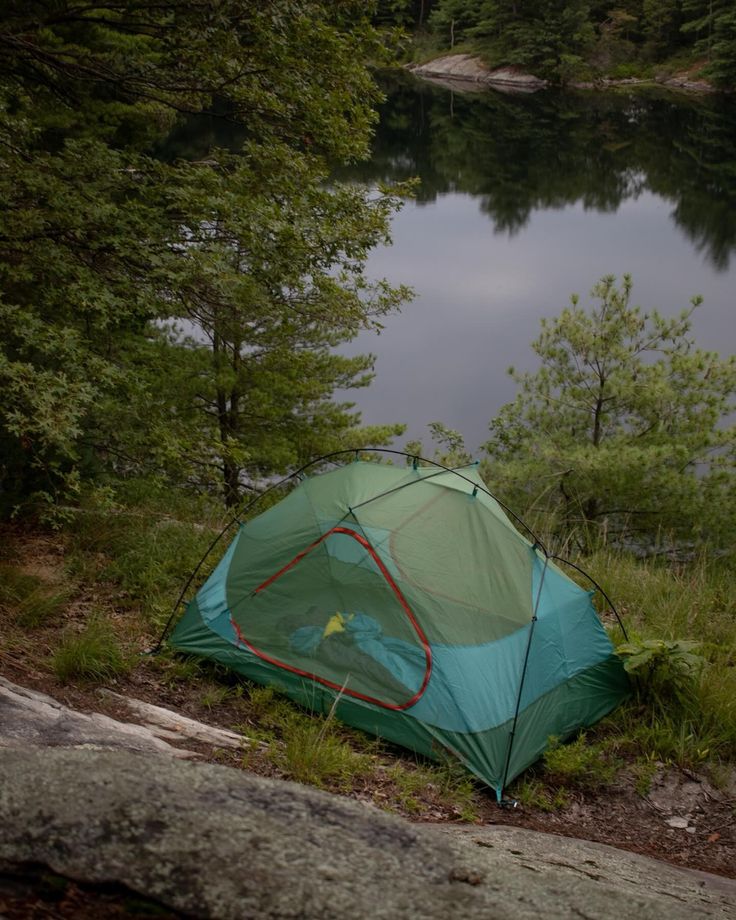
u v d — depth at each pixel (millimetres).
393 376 24781
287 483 13562
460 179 53188
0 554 7188
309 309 8953
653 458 11727
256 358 12891
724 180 53312
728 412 12562
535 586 5953
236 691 5816
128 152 9047
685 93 80188
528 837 4098
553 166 56719
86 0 8367
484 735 5258
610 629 7031
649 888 3420
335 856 2361
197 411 12625
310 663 5766
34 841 2268
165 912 2135
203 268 7508
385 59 8656
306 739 5078
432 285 35812
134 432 7984
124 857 2240
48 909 2148
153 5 7949
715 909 3268
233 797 2576
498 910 2250
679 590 8266
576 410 13547
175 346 12961
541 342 13227
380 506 6195
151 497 9266
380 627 5719
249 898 2146
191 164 8789
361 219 8992
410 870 2393
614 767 5418
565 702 5734
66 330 6797
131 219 7914
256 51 8086
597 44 87375
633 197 50531
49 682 5293
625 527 12438
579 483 12461
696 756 5539
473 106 74875
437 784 5039
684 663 6137
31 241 7730
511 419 13789
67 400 6223
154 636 6348
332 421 14500
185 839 2307
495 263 39250
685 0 80688
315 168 8984
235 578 6246
